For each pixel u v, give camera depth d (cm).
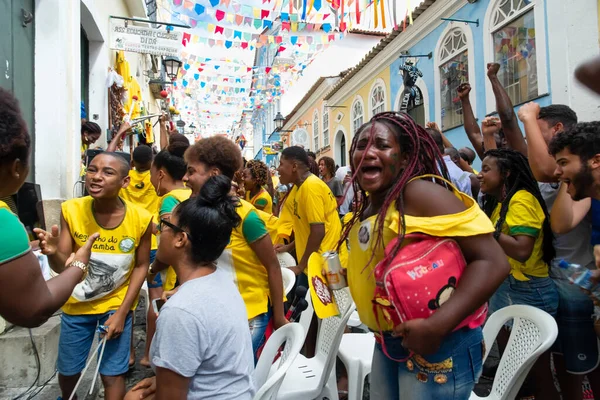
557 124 249
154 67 1318
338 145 1722
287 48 861
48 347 326
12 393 302
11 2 424
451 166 413
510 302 258
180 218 168
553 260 239
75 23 530
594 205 217
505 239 237
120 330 237
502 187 261
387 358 171
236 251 224
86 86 686
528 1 686
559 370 246
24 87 454
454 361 147
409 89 881
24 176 137
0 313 132
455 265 137
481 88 816
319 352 275
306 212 335
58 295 150
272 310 251
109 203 248
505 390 200
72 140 518
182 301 154
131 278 255
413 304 132
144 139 1095
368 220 158
